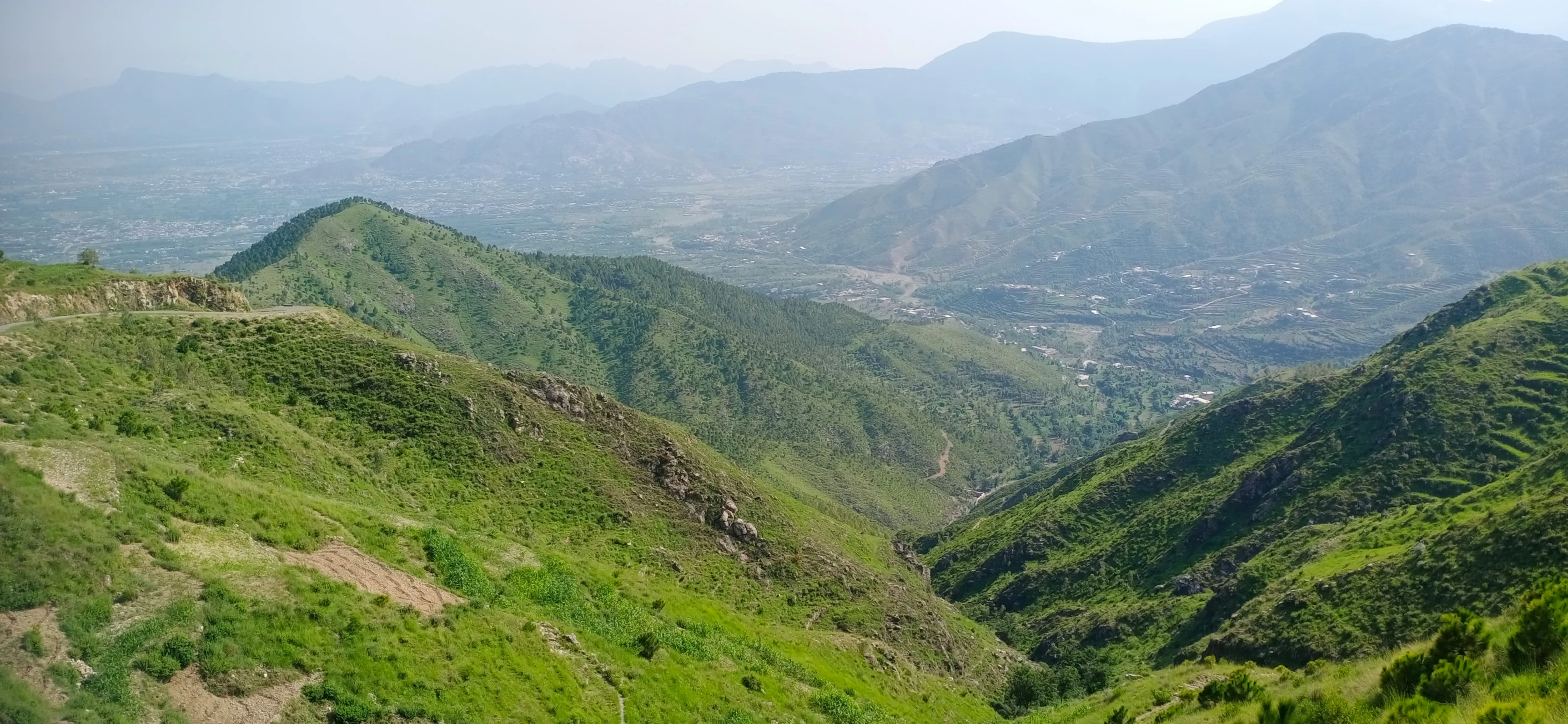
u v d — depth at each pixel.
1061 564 167.50
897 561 141.00
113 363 71.75
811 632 86.06
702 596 82.44
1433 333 172.38
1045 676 105.81
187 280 101.12
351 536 48.94
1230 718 42.38
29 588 30.88
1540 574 72.31
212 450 60.91
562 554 73.69
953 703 87.38
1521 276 170.50
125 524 36.91
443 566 51.09
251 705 30.97
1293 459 149.50
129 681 29.33
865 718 61.66
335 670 34.31
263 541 43.00
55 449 40.56
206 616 33.78
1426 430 133.50
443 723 34.72
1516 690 27.81
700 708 49.34
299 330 98.31
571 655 47.47
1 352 63.03
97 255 98.81
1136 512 173.50
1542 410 128.25
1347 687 38.38
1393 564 88.50
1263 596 103.50
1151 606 133.75
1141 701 70.25
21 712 25.94
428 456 87.25
